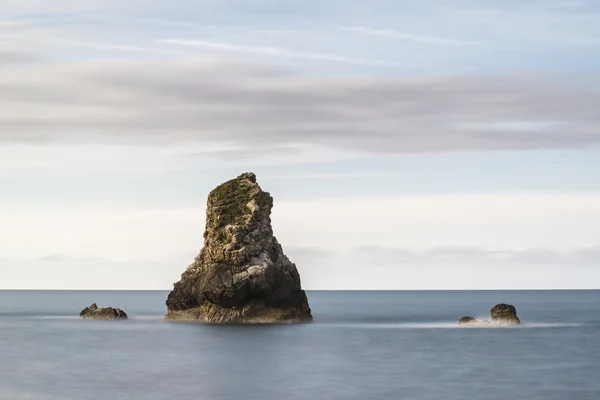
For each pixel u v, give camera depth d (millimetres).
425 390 102750
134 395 98812
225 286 166000
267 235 171750
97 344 147125
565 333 171625
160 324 178375
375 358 129750
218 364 122562
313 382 107938
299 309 178000
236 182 175250
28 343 150625
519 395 100000
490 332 173625
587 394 100938
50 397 97500
